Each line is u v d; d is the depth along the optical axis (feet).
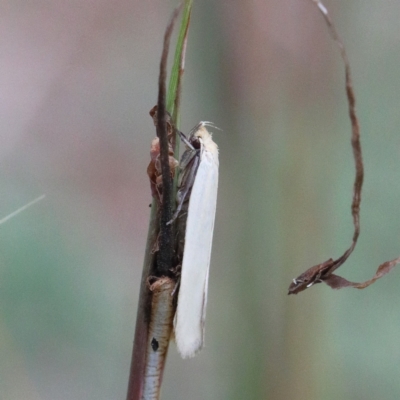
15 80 0.78
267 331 0.60
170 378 0.65
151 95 0.84
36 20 0.81
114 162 0.79
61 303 0.65
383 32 0.69
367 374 0.63
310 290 0.60
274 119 0.61
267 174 0.60
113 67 0.83
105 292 0.68
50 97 0.79
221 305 0.63
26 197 0.71
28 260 0.65
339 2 0.66
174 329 0.55
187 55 0.64
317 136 0.61
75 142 0.78
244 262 0.60
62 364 0.64
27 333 0.63
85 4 0.83
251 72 0.61
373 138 0.70
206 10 0.61
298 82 0.61
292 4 0.61
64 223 0.71
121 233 0.75
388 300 0.64
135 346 0.54
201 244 0.56
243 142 0.61
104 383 0.64
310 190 0.60
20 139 0.75
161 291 0.54
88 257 0.70
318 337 0.60
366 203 0.69
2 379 0.60
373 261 0.66
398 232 0.67
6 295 0.64
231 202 0.61
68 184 0.75
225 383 0.62
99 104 0.81
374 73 0.70
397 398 0.62
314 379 0.60
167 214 0.54
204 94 0.62
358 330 0.63
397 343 0.63
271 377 0.60
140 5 0.84
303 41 0.61
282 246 0.60
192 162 0.57
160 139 0.54
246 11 0.61
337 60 0.64
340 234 0.67
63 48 0.82
